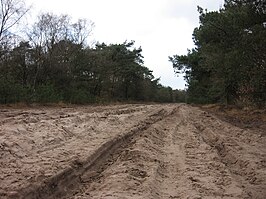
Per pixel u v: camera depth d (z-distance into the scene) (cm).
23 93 3044
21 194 693
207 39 2616
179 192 848
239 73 2123
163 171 1045
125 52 7538
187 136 1778
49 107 2995
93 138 1391
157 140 1616
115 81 7356
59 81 4294
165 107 4200
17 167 869
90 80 5622
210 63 3262
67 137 1355
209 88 5878
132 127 1838
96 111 2623
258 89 2056
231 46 2248
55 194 773
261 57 1969
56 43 4334
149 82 8700
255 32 1972
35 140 1177
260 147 1520
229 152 1374
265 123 2495
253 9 2045
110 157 1189
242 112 3406
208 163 1165
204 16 2877
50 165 912
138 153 1184
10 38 3825
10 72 3441
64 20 4731
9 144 1045
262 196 862
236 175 1074
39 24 4153
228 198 824
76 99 4200
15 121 1491
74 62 4809
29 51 3956
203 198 811
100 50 6975
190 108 4303
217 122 2430
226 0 2542
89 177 934
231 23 2209
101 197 748
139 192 797
